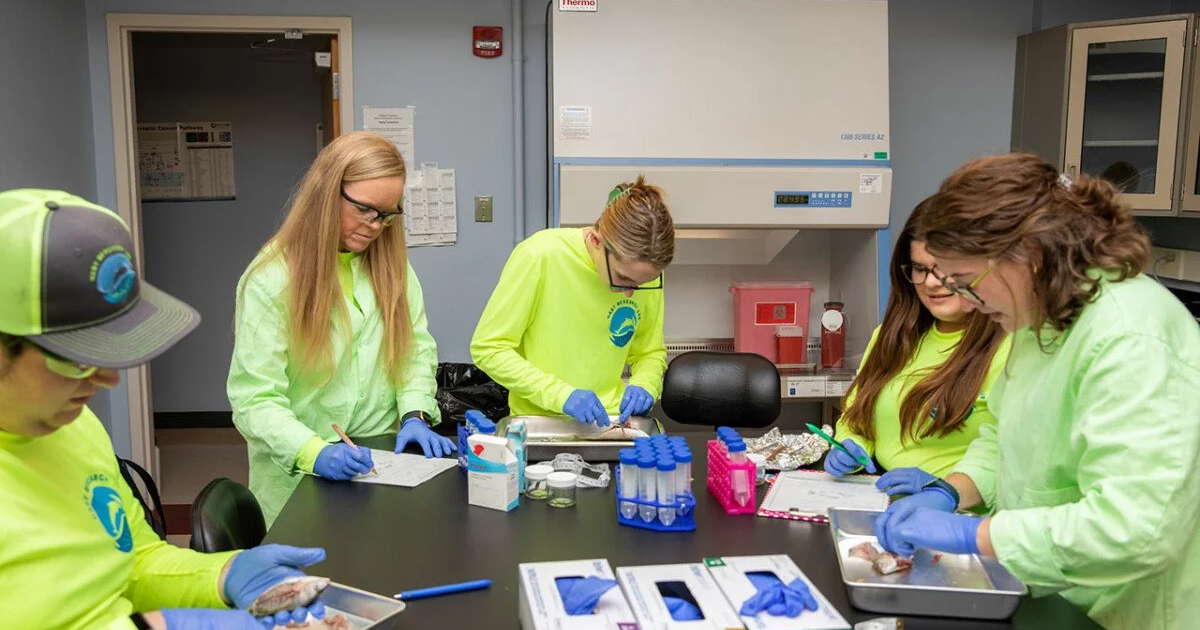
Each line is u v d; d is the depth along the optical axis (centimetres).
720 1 331
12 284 86
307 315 185
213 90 504
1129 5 391
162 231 512
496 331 210
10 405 93
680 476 154
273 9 362
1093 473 110
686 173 328
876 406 192
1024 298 113
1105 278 113
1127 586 124
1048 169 111
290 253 185
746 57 333
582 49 327
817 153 339
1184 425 105
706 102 332
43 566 97
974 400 173
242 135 510
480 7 368
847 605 125
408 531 151
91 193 367
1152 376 106
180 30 366
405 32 367
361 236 189
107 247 93
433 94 371
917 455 184
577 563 129
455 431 335
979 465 158
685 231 366
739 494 160
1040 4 388
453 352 384
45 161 325
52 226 88
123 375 381
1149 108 352
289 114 511
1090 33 352
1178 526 104
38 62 321
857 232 360
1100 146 359
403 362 209
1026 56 385
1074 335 115
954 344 181
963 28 390
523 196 376
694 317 381
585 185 324
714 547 144
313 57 500
